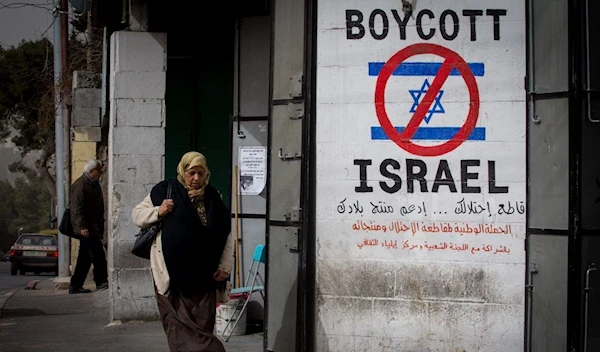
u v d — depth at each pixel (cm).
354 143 685
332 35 691
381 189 681
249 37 996
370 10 686
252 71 995
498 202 664
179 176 679
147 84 990
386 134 681
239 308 909
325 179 689
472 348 668
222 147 1116
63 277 1595
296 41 704
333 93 689
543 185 653
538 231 654
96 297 1280
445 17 675
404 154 678
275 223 718
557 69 648
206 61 1123
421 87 677
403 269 678
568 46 641
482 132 668
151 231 662
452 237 671
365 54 685
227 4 1052
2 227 12762
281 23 719
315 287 690
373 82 683
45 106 2225
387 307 680
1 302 1241
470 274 669
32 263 3325
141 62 989
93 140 1708
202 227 661
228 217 682
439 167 673
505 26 666
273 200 721
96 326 986
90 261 1345
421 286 675
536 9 660
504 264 663
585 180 640
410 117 678
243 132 1000
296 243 695
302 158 692
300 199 693
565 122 642
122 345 862
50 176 3672
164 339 891
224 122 1117
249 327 945
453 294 671
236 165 1003
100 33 1930
